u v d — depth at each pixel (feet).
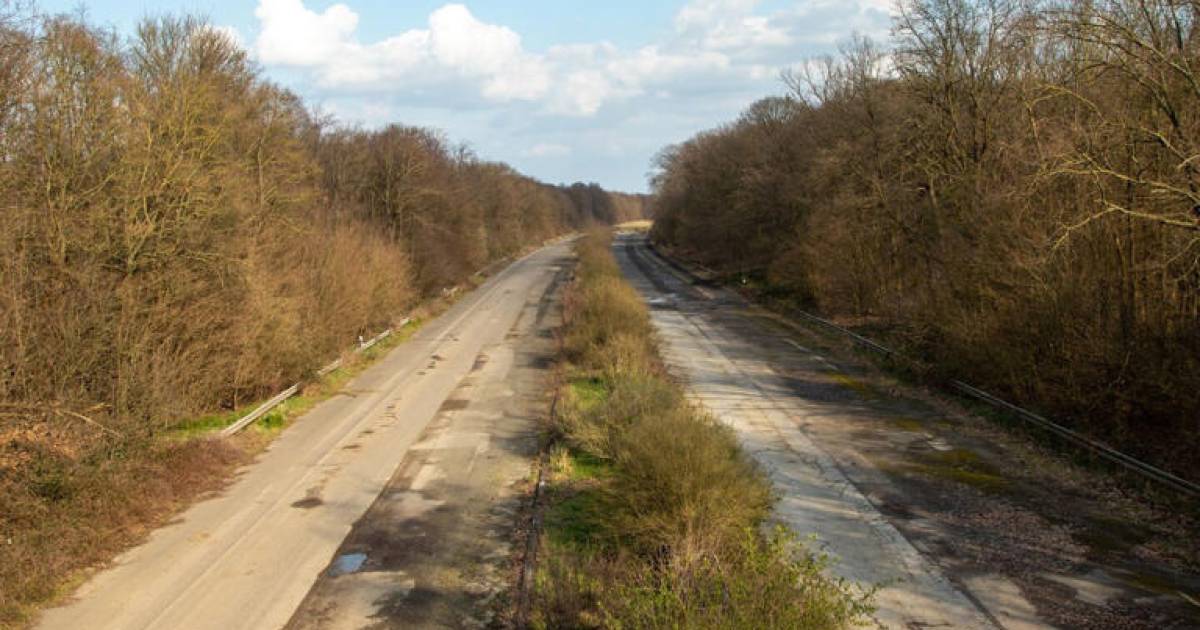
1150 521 33.30
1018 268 51.08
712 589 20.81
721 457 32.89
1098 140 43.93
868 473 41.24
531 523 34.50
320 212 87.20
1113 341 43.83
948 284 63.82
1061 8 51.72
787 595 20.08
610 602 24.27
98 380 40.73
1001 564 29.71
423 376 70.59
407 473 42.32
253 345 53.67
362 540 33.09
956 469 41.52
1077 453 41.70
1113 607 26.05
